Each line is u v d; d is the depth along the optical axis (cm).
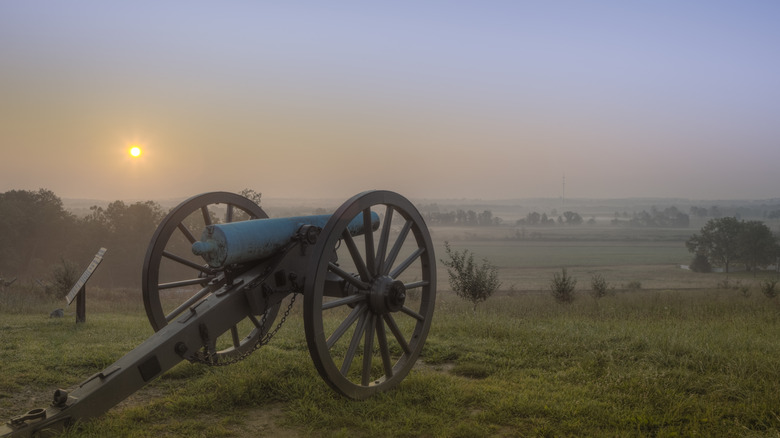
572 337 710
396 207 503
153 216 6862
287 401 488
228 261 439
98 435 377
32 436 355
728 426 414
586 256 19600
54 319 984
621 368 568
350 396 463
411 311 524
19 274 6288
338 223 434
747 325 963
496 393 498
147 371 408
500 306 1566
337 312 1386
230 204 610
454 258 1402
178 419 443
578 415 444
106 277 6731
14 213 6328
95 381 395
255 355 611
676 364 582
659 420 428
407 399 485
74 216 7194
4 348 667
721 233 13112
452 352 642
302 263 498
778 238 14375
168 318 564
